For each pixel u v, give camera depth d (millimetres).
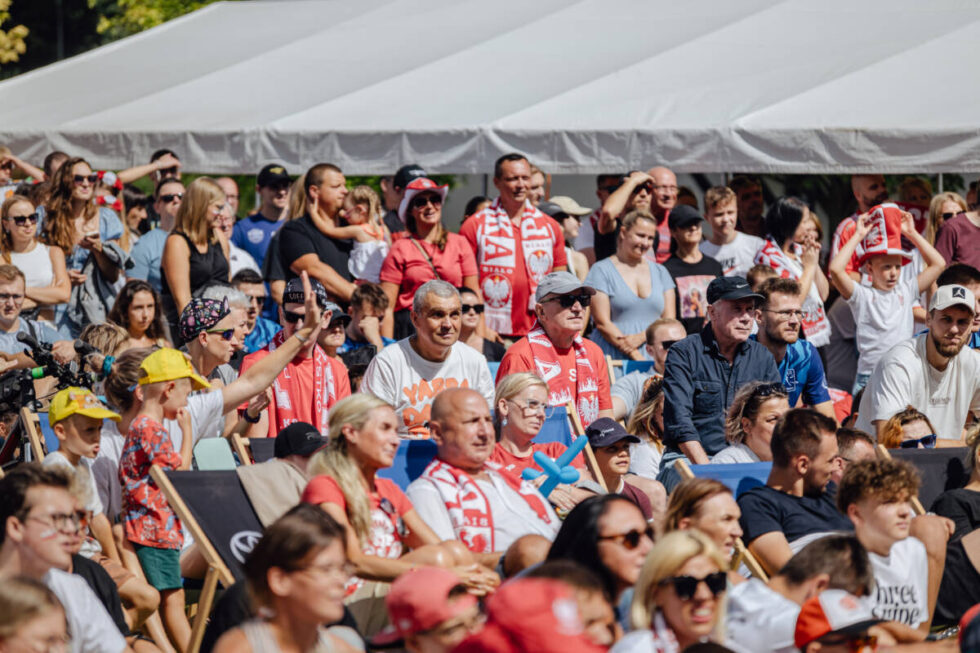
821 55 30531
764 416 18391
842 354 27672
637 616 11430
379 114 29844
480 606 13516
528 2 38438
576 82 30281
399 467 17266
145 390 16219
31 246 25859
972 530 17109
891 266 26297
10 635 10031
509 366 20812
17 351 22969
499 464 17297
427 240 25469
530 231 26422
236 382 17859
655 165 27859
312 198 26406
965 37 30234
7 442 17812
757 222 32250
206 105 32531
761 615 12078
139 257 28984
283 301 20625
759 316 21578
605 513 12203
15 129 32938
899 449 18922
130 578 15078
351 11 41312
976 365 21641
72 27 76688
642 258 26172
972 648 10375
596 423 18609
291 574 10719
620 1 36188
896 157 27047
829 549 12812
